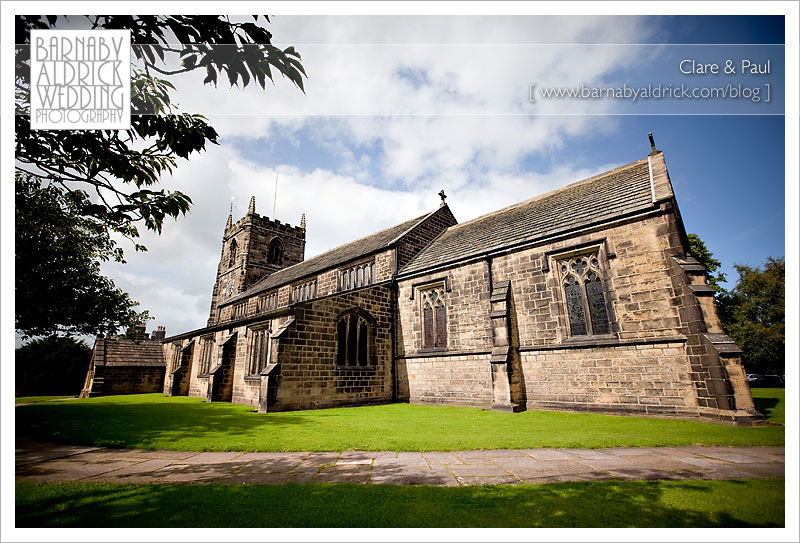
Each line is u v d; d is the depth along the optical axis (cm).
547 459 628
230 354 2102
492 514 378
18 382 3369
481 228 2112
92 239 1202
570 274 1412
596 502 408
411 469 573
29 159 396
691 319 1075
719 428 895
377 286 1961
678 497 419
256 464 615
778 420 966
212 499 431
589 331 1323
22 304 1197
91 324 1516
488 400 1538
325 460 638
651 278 1186
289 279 3038
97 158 401
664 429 901
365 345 1839
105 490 467
